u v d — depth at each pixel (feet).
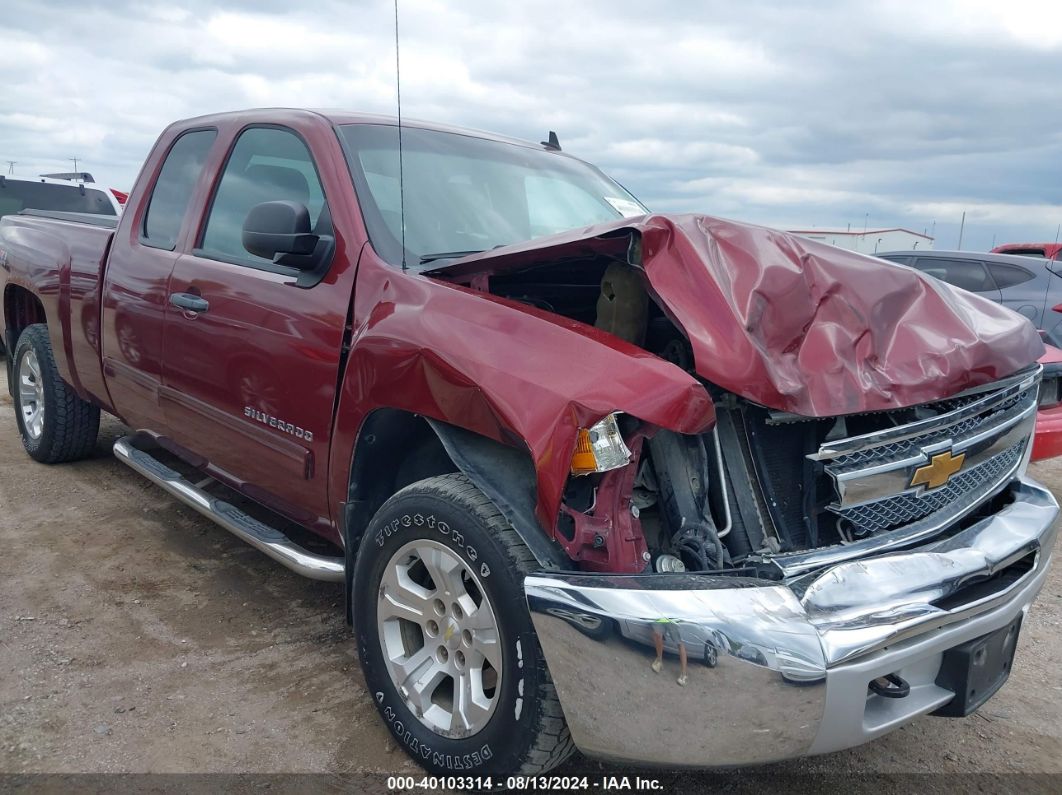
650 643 6.22
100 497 15.47
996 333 8.44
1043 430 15.84
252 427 10.19
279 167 10.80
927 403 7.56
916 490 7.55
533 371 6.96
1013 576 7.97
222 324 10.43
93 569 12.49
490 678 7.85
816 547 7.48
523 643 6.92
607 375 6.71
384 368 8.08
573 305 9.96
